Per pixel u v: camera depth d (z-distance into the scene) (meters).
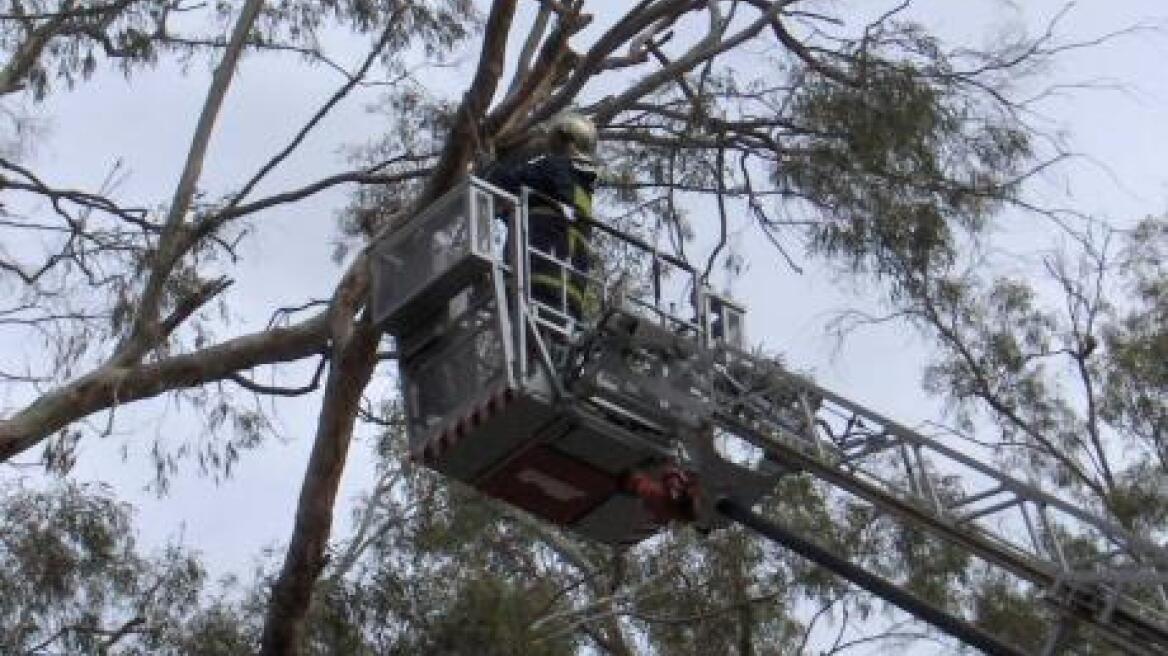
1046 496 14.61
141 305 18.89
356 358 17.47
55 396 18.23
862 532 22.59
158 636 19.41
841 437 15.06
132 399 18.67
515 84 19.53
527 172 15.55
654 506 15.02
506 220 15.40
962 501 14.78
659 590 22.17
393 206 21.16
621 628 22.12
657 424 15.19
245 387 19.27
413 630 18.72
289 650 17.42
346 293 18.50
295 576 17.36
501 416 14.84
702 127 20.70
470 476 15.51
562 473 15.36
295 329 19.02
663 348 15.05
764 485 15.12
